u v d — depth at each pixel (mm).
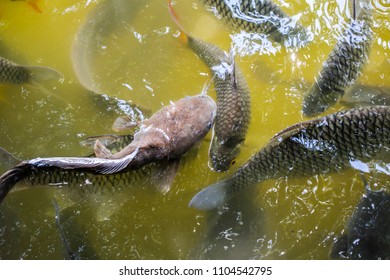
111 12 2361
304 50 2258
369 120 2000
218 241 1993
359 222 1979
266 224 2010
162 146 1995
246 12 2264
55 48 2332
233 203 2025
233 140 2035
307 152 2014
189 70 2256
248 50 2277
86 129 2162
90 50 2301
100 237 2021
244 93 2121
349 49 2129
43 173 1954
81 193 2008
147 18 2365
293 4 2332
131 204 2053
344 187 2051
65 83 2246
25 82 2234
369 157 2035
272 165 2018
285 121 2160
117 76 2252
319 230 2006
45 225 2031
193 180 2074
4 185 1902
